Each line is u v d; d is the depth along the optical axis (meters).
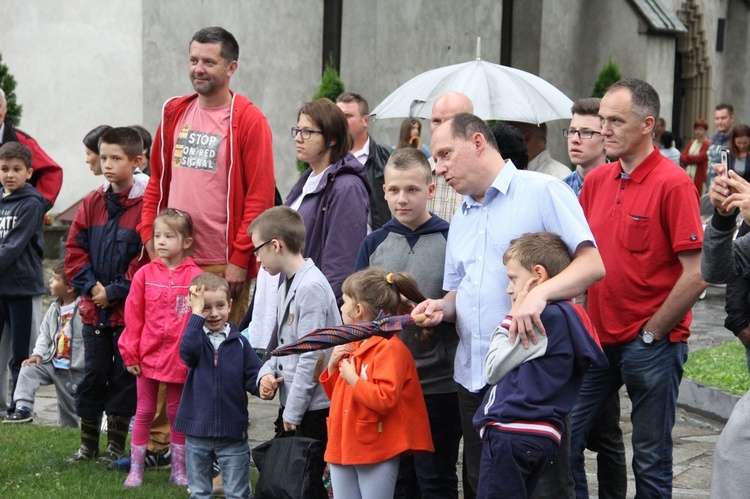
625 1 26.64
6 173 10.38
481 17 25.19
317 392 7.05
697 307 18.02
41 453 8.82
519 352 5.44
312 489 6.49
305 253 7.70
